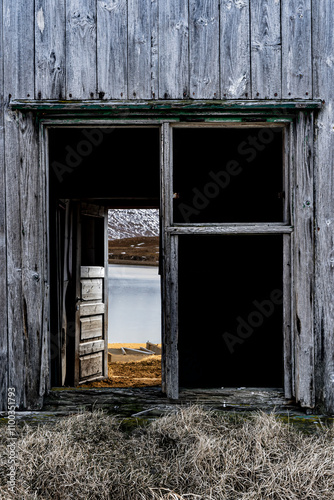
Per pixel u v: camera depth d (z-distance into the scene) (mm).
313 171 2746
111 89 2771
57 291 4461
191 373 4750
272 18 2781
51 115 2762
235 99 2768
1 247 2744
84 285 5039
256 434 2414
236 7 2785
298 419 2693
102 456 2320
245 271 5191
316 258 2750
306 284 2721
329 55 2781
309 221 2727
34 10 2779
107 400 2775
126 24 2781
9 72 2768
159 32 2779
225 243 5227
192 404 2748
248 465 2211
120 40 2779
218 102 2727
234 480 2135
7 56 2770
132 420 2693
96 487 2078
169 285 2729
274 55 2777
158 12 2779
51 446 2367
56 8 2779
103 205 5492
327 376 2744
